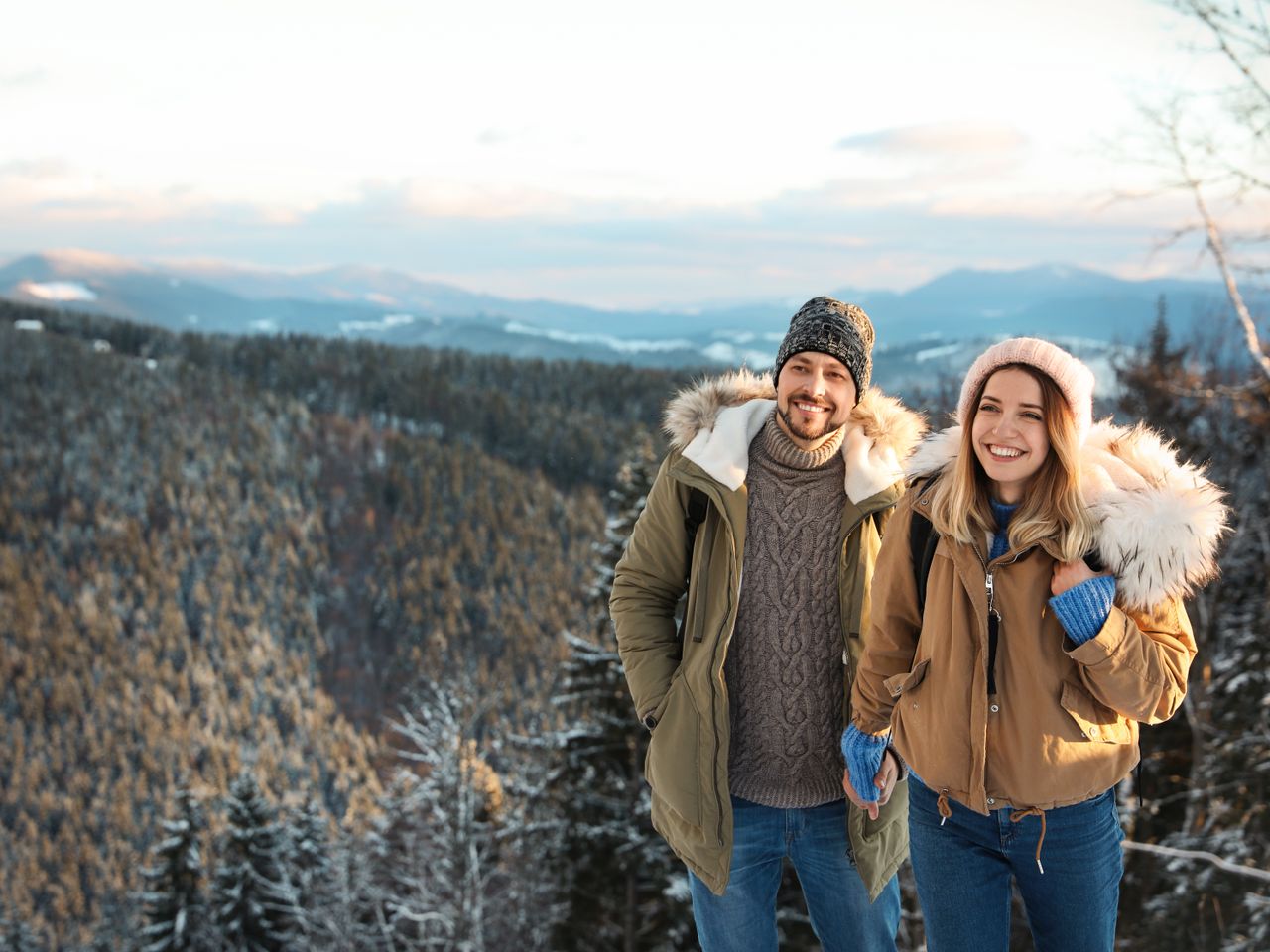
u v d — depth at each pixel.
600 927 11.91
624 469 12.06
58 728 86.81
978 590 1.81
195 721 86.50
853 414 2.24
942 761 1.85
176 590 104.06
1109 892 1.85
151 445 122.94
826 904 2.26
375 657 99.81
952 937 1.89
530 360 163.00
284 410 135.88
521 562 107.31
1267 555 10.02
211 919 23.34
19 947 61.94
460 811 12.50
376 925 14.09
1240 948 7.29
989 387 1.79
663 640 2.31
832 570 2.19
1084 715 1.77
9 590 98.88
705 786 2.15
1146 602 1.69
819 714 2.20
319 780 79.62
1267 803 8.14
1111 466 1.79
